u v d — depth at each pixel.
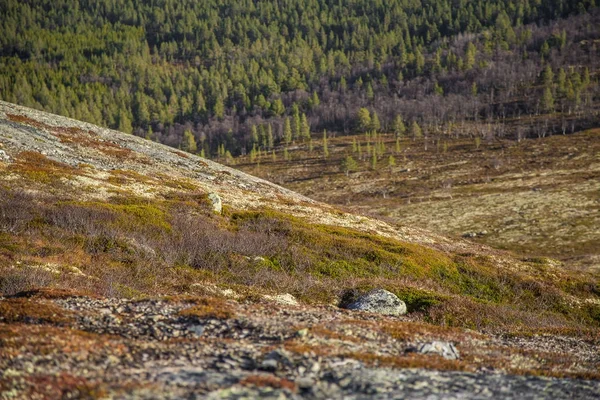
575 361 21.62
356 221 69.12
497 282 48.00
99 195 51.84
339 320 23.75
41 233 37.97
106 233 40.19
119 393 12.03
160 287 32.94
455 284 46.97
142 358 15.41
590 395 14.86
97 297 24.25
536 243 97.12
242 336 19.12
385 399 12.98
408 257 49.59
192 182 70.19
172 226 45.91
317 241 49.06
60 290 24.67
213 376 13.90
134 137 90.81
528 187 143.50
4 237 35.50
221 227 49.97
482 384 15.27
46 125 78.00
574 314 43.38
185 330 19.58
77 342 16.16
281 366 15.02
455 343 22.64
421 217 123.94
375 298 34.09
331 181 193.12
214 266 39.56
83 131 82.25
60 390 11.98
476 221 115.19
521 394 14.50
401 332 22.31
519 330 32.12
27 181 50.47
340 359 16.31
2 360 13.88
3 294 26.02
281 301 32.81
